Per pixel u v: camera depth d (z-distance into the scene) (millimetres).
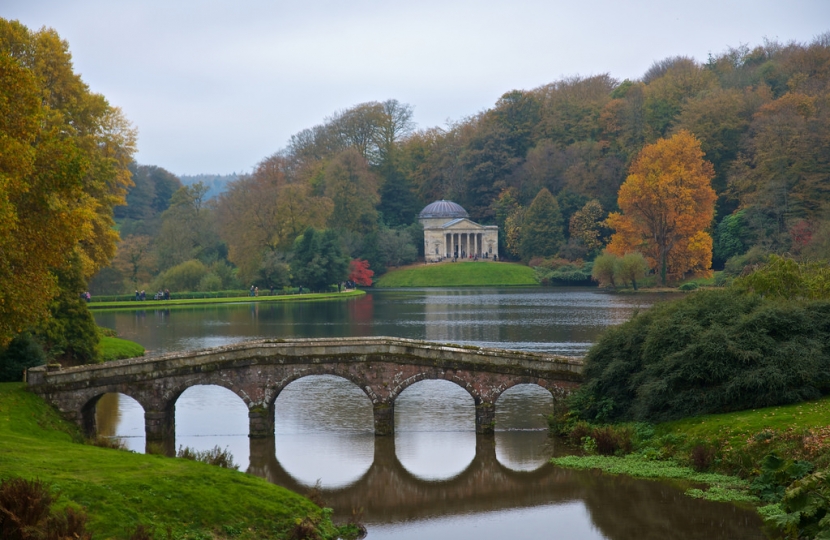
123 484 30859
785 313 43719
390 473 42156
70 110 70250
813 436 35812
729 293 48062
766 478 35406
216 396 61938
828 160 153625
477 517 35969
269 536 31250
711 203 163750
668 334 44969
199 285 160000
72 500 28703
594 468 40906
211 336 93250
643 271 159375
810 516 28922
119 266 156125
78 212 38062
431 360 48250
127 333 96750
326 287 176250
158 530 28797
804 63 198375
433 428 51156
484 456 44656
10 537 23797
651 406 44125
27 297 35281
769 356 42281
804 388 41156
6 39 65188
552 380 48500
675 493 36844
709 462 38781
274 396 48219
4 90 33844
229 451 46062
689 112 191250
